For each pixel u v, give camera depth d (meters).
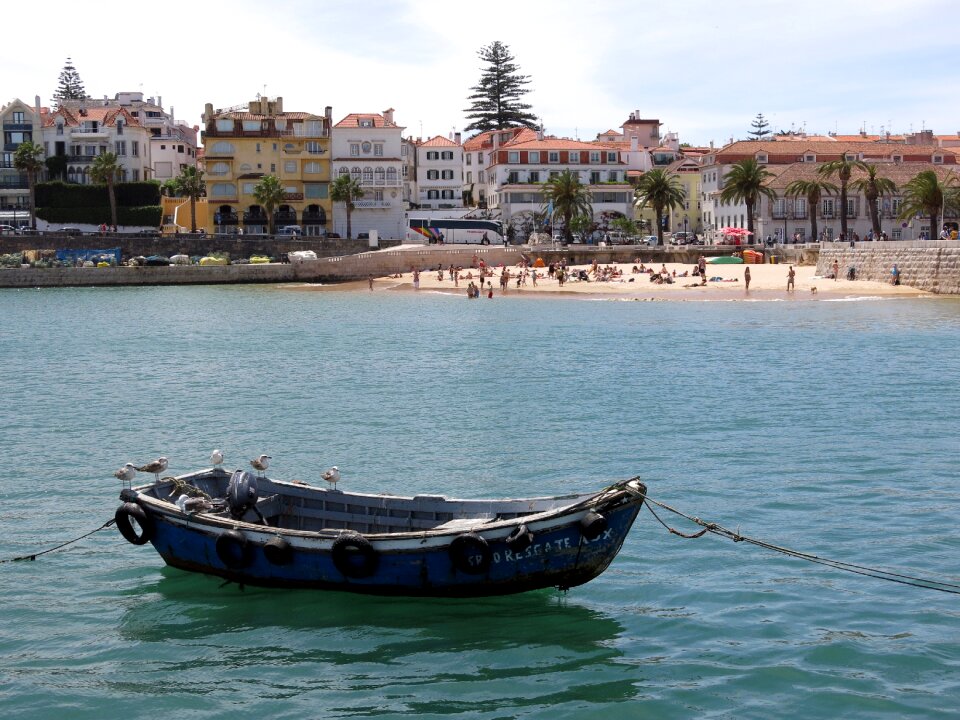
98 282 133.62
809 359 59.06
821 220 150.75
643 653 19.62
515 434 39.22
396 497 23.06
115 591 22.88
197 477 24.62
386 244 152.50
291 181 160.88
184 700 18.12
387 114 165.62
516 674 18.88
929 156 165.38
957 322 76.75
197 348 69.25
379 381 53.50
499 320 86.19
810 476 32.06
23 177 159.38
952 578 23.20
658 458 34.84
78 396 49.56
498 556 20.38
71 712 17.77
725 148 168.00
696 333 73.69
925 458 34.34
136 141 164.75
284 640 20.33
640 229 169.38
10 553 25.48
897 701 17.77
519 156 165.75
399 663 19.33
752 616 21.22
